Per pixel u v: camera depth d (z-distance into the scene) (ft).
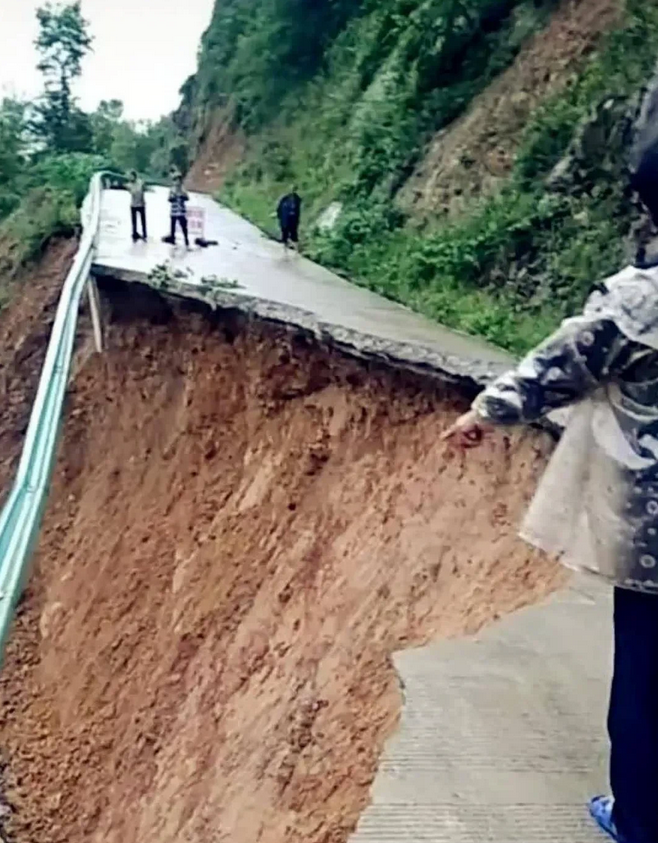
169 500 52.08
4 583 22.75
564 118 53.26
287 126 114.01
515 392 9.89
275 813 27.45
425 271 54.90
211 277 58.08
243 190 114.93
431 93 70.08
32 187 121.39
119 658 46.78
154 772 38.93
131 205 76.54
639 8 53.42
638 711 10.82
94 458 60.39
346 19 109.81
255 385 49.37
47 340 86.84
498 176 57.77
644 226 11.12
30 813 41.29
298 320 46.96
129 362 60.18
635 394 10.00
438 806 13.89
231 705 37.88
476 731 15.71
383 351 41.96
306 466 44.62
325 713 31.22
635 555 10.10
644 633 10.58
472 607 31.60
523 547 31.65
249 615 41.86
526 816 13.66
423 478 38.06
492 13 68.33
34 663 50.62
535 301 48.03
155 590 48.57
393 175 70.03
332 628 36.81
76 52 167.32
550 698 16.74
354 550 39.14
